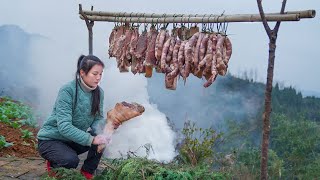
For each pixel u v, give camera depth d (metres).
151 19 5.65
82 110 4.79
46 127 4.87
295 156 8.40
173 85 5.41
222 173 5.00
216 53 4.95
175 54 5.31
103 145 4.77
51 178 4.50
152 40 5.62
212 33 5.13
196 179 4.59
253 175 6.32
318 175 7.91
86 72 4.68
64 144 4.87
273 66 4.07
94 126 5.00
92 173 4.98
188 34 5.40
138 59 5.87
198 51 5.09
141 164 4.48
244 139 7.80
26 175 5.18
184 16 5.32
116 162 4.94
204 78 5.52
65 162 4.68
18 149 6.14
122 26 6.23
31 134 6.64
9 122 7.11
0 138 6.14
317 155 8.43
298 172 8.21
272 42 4.07
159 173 4.36
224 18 4.88
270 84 4.08
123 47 6.05
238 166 6.31
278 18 4.17
